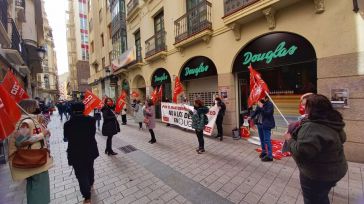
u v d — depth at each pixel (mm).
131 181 4039
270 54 5906
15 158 2562
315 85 5383
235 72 7125
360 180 3584
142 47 13516
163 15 11250
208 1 7688
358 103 4227
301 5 5062
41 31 18156
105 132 5645
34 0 15289
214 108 7180
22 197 3666
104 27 21484
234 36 6820
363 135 4199
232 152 5527
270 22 5605
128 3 15031
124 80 17781
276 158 4871
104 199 3404
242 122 7414
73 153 3230
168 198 3350
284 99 6129
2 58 6945
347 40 4328
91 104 5637
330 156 1862
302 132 1937
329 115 1912
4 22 7285
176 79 8977
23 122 2621
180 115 8938
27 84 14422
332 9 4523
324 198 2088
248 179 3871
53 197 3561
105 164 5035
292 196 3219
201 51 8305
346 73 4355
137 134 8617
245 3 6008
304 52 5156
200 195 3395
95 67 26766
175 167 4656
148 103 6977
